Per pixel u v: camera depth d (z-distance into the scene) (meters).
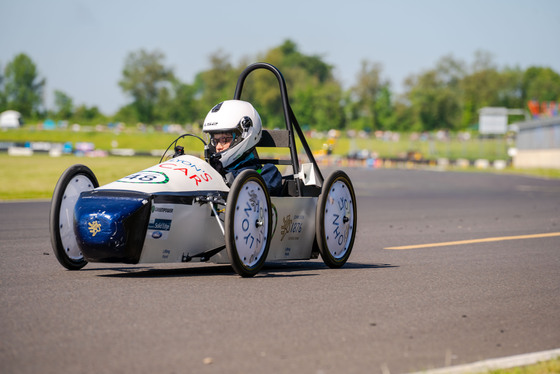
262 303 17.25
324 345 13.52
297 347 13.33
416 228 42.12
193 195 20.59
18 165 128.75
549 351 13.55
